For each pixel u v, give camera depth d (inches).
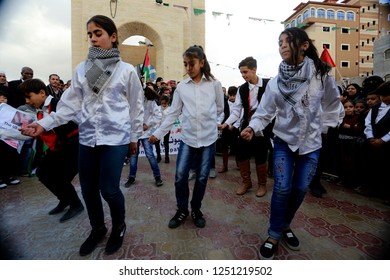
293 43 69.5
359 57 1101.7
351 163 148.6
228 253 79.1
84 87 73.5
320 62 72.5
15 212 113.1
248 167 136.2
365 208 116.6
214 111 95.7
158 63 583.5
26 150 179.8
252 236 89.8
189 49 90.5
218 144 264.4
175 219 97.9
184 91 94.5
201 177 95.0
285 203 76.8
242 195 134.0
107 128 72.9
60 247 83.2
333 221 102.3
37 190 145.4
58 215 109.7
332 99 77.5
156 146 227.9
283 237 85.4
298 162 78.2
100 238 85.7
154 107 155.4
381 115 130.1
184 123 94.9
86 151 76.0
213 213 110.2
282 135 76.0
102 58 72.9
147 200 126.7
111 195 75.5
